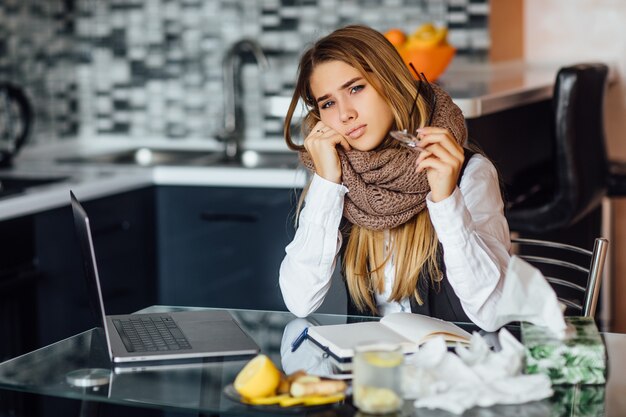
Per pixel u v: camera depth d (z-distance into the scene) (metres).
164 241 4.10
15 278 3.34
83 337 2.02
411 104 2.38
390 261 2.40
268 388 1.63
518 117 4.16
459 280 2.17
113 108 4.84
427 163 2.11
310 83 2.39
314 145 2.35
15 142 4.04
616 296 4.89
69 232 3.58
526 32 4.96
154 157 4.70
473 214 2.34
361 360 1.58
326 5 4.52
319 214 2.34
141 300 4.04
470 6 4.45
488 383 1.63
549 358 1.68
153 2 4.71
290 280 2.37
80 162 4.39
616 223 4.85
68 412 2.26
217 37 4.66
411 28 4.48
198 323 2.10
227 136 4.52
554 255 4.20
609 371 1.75
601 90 3.82
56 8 4.66
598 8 4.83
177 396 1.67
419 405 1.58
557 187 3.57
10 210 3.30
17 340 3.37
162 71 4.75
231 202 4.00
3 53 4.28
